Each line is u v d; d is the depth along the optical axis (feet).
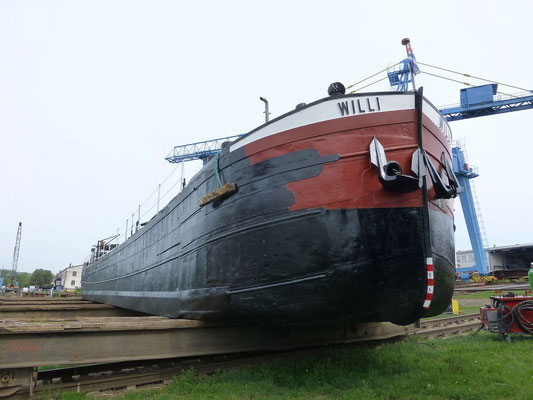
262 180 19.66
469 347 26.14
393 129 17.66
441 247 18.86
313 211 17.78
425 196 17.01
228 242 21.02
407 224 16.87
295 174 18.49
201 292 22.76
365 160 17.38
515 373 19.34
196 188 25.59
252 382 18.45
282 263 18.37
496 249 161.07
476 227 152.15
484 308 31.55
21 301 58.44
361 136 17.65
